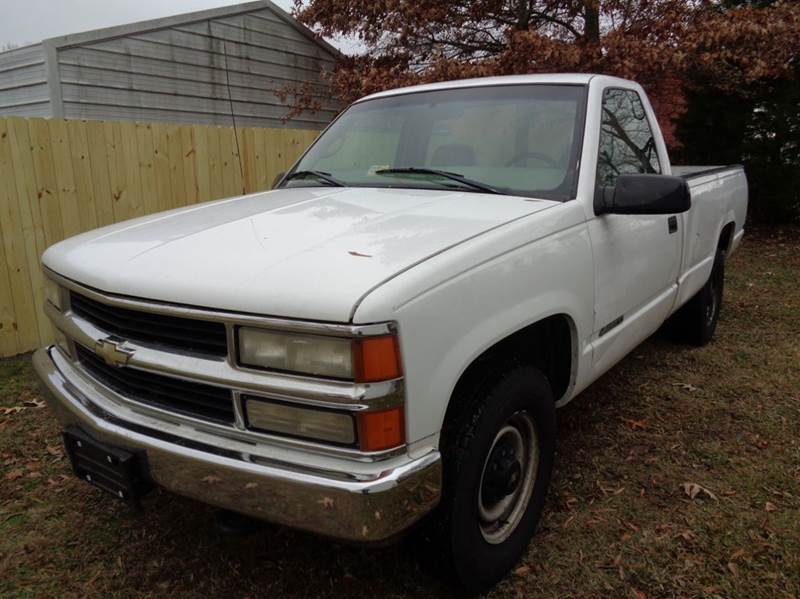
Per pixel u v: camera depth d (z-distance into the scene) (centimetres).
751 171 1145
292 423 182
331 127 385
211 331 191
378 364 172
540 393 246
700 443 355
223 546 271
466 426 214
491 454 235
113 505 302
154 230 251
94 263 225
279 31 993
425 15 1016
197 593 243
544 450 260
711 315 520
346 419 175
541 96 318
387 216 244
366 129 357
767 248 1016
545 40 873
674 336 518
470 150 311
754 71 909
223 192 629
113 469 212
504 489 241
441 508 212
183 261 209
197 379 192
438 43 1121
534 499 258
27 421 391
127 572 255
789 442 354
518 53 898
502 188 287
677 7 922
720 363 482
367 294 174
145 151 563
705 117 1152
